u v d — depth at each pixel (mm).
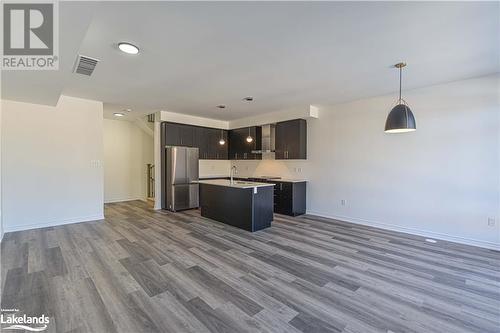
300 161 6000
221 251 3377
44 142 4465
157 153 6227
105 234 4086
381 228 4586
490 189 3512
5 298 2197
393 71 3330
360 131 4898
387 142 4523
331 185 5383
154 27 2223
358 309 2080
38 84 3219
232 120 7250
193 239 3877
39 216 4438
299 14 2037
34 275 2629
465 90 3680
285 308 2088
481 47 2625
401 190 4359
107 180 7234
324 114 5488
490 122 3494
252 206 4332
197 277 2621
